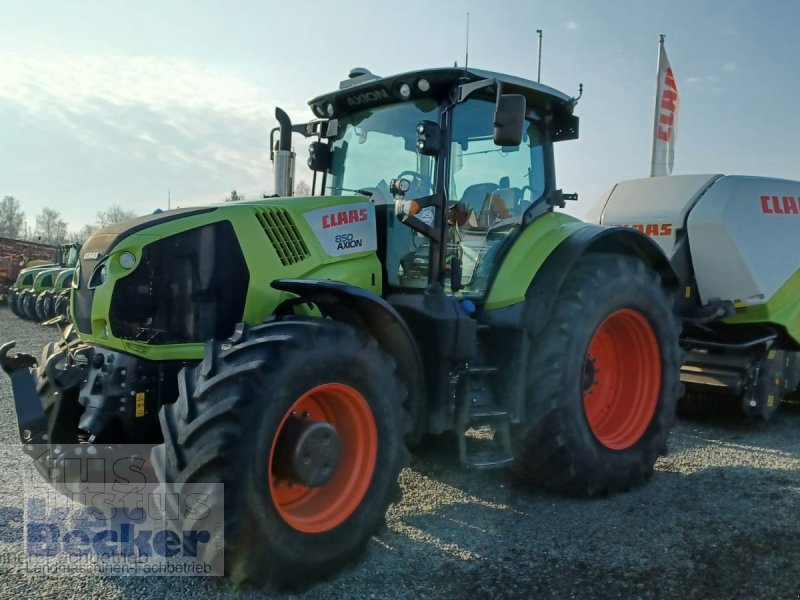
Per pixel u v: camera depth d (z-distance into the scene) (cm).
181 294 330
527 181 451
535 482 426
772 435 603
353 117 448
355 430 317
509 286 409
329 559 296
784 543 348
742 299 635
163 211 361
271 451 277
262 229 354
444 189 391
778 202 666
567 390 398
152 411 319
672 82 1101
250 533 270
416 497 413
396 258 407
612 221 707
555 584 303
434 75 386
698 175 680
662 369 457
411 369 352
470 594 293
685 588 300
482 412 385
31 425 320
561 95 445
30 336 1232
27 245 2506
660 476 464
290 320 311
